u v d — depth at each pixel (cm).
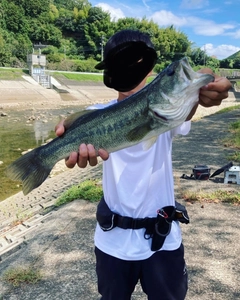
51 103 4347
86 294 376
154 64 219
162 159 239
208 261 421
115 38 221
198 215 557
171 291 236
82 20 9412
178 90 195
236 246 455
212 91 184
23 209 837
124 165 234
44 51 7731
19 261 451
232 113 2614
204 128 1662
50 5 10100
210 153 1035
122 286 236
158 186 238
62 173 1169
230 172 722
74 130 240
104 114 229
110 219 236
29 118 2939
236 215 555
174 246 237
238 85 6612
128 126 220
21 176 260
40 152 256
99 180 821
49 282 402
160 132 211
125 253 232
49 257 456
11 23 8244
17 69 5438
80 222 564
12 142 1941
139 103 214
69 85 5597
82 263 437
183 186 708
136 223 233
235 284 375
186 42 9500
